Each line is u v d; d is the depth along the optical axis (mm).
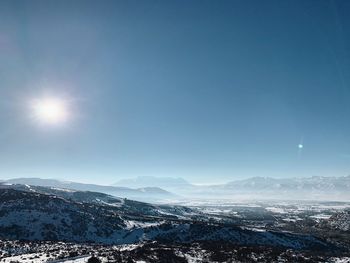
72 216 152625
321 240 177875
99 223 152375
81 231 141625
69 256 76250
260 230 172250
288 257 96562
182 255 83562
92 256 69438
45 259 72438
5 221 135750
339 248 168375
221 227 159875
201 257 84312
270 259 91000
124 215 186500
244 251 98875
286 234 173375
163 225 158750
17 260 71188
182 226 158250
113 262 68625
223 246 107812
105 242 136875
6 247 94500
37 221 139625
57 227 139000
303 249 151375
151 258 76188
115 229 151750
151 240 137125
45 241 113875
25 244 100812
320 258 103688
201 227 157750
